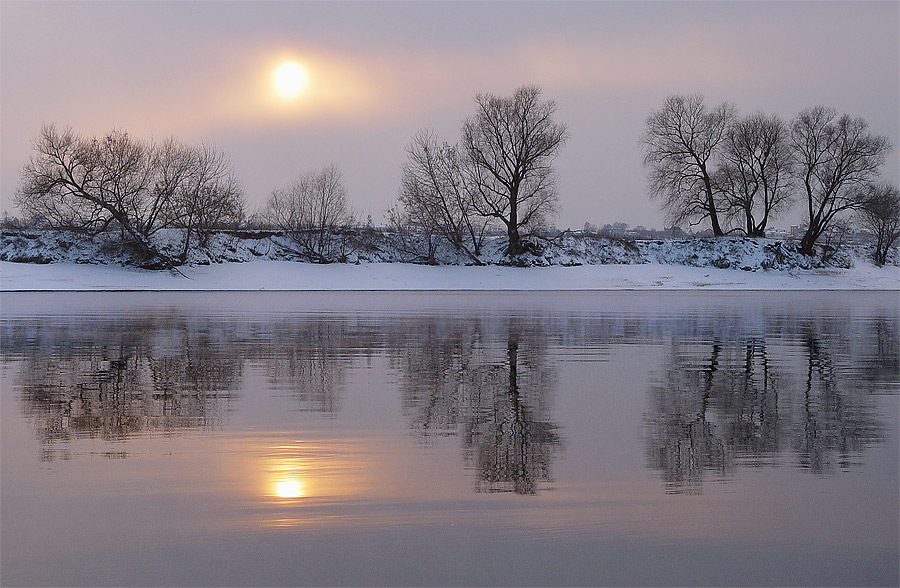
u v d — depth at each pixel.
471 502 7.97
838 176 81.50
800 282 78.38
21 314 34.44
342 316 34.03
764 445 10.34
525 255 78.19
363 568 6.43
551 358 19.62
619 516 7.58
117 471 9.01
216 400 13.53
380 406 13.00
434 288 70.25
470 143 75.81
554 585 6.15
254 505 7.86
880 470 9.15
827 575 6.38
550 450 10.05
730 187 83.38
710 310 40.44
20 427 11.33
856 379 16.27
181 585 6.14
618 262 81.81
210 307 40.22
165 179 69.25
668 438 10.73
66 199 67.94
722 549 6.84
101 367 17.64
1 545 6.85
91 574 6.33
